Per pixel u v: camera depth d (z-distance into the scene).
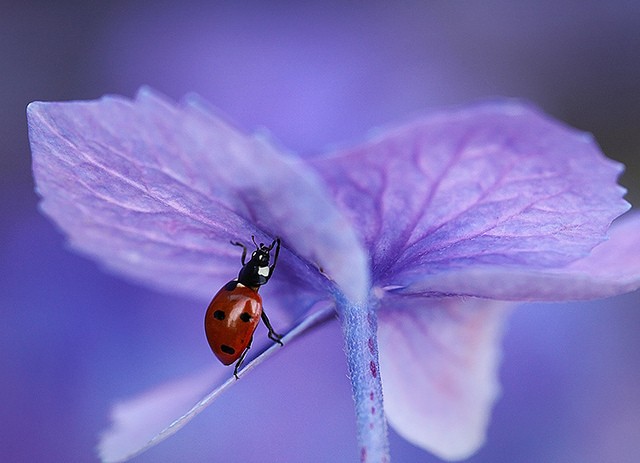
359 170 0.13
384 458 0.13
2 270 0.23
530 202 0.13
